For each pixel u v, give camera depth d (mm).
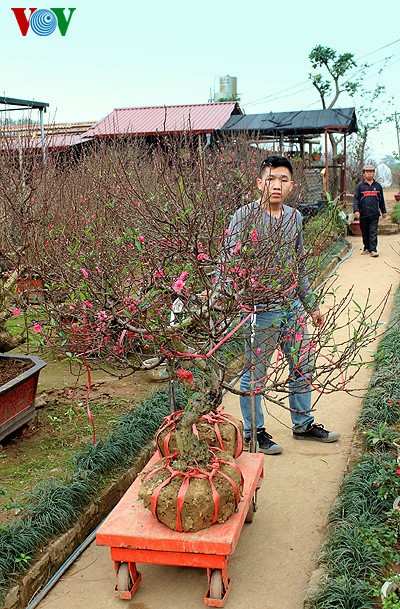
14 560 3076
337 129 15477
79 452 4109
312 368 3275
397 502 3355
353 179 21781
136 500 3232
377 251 12828
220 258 3027
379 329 7062
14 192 4660
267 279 3145
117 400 5223
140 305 3100
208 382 3146
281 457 4508
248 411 4473
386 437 3949
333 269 10680
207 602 2982
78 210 4809
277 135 16422
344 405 5391
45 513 3453
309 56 23422
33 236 4188
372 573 2893
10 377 4496
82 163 6625
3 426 4246
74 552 3477
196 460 3100
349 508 3439
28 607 3047
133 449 4316
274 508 3863
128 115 18094
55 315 3488
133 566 3109
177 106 18359
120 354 3311
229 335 2838
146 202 3271
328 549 3160
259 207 3557
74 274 3309
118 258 3764
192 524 2900
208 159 7938
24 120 6324
